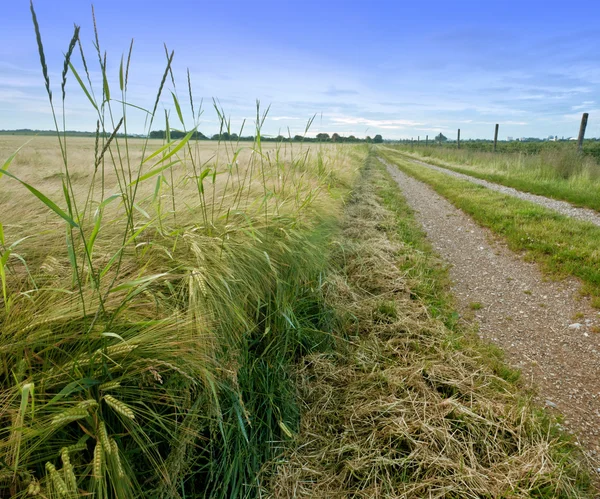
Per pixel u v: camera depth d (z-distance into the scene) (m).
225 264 2.23
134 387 1.43
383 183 11.55
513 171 13.76
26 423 1.16
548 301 3.71
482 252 5.25
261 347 2.39
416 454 1.84
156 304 1.68
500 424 2.03
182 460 1.50
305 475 1.80
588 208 7.91
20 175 3.89
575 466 1.86
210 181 3.80
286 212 3.48
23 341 1.29
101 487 1.18
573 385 2.52
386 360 2.61
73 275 1.60
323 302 3.03
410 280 3.90
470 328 3.20
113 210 2.49
